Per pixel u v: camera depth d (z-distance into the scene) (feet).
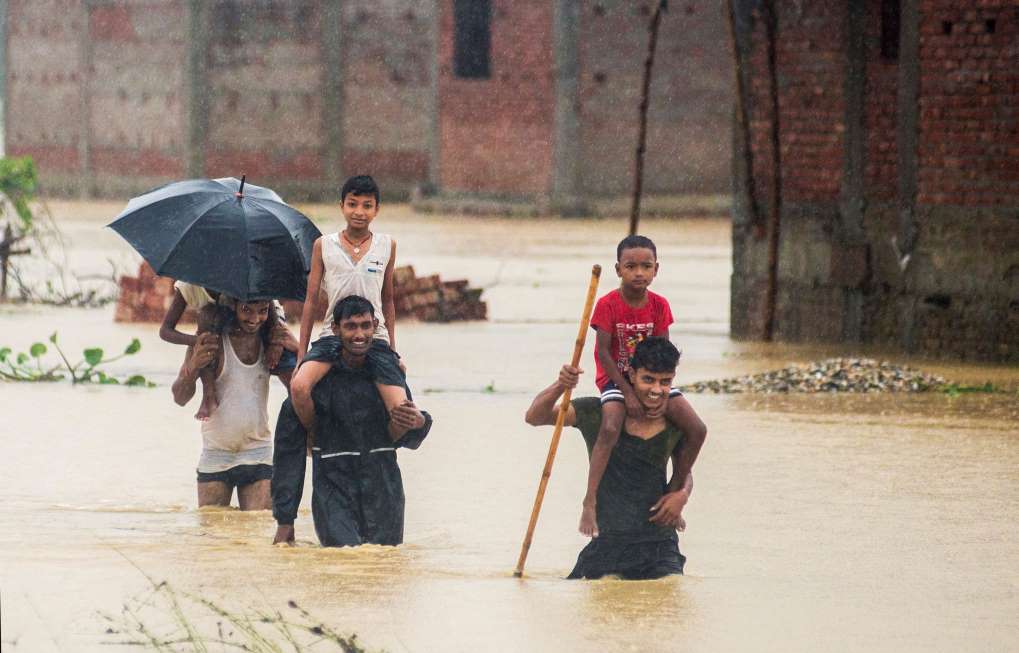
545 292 296.51
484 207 527.81
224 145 590.55
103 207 557.74
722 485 110.01
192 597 69.00
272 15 586.86
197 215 98.78
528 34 524.52
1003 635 67.56
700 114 525.34
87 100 608.60
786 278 219.82
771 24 209.87
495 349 204.54
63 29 613.52
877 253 207.82
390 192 586.86
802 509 101.14
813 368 171.32
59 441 128.67
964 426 140.05
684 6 520.01
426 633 64.90
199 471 102.17
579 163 521.24
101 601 68.39
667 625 67.72
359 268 92.94
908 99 197.16
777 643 65.36
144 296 228.84
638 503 82.07
